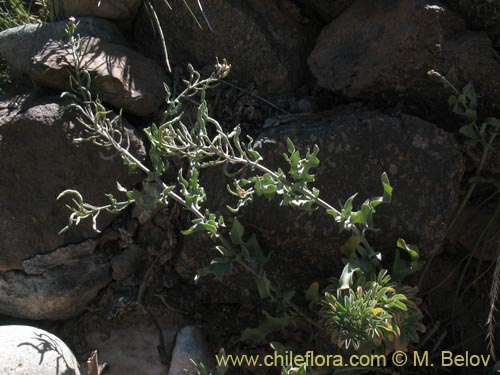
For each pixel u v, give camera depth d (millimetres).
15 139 525
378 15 521
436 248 497
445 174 491
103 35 570
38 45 557
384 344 478
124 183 534
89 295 537
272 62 558
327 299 462
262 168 471
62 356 474
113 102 538
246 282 522
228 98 562
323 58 541
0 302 532
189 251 521
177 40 583
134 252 543
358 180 496
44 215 524
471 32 507
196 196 478
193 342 521
